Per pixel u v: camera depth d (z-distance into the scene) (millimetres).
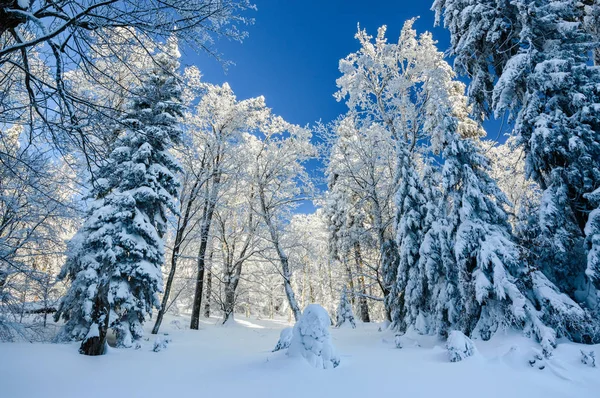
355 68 18328
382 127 18516
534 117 9922
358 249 23875
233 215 23297
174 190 13602
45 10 4598
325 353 7723
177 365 8359
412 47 18078
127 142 12617
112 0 4211
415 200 14398
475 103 13086
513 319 8680
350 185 19844
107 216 11164
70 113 4672
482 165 11133
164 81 7668
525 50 10359
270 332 18453
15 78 5914
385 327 17422
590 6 11367
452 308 11055
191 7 4789
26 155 6418
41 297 9734
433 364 7887
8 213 7984
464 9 11930
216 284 24828
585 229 8758
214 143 18250
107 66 5418
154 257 11953
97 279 10328
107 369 7520
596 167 8953
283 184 21734
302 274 38156
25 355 7621
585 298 9023
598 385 5992
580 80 9695
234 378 6758
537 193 10836
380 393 5812
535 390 5988
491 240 9688
